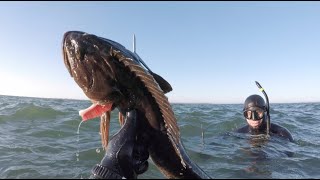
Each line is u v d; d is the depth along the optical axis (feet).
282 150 5.00
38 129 6.45
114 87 2.85
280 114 11.68
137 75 2.81
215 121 8.71
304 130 7.78
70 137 5.81
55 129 6.48
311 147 5.43
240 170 3.85
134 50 3.18
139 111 2.93
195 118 9.12
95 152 4.60
